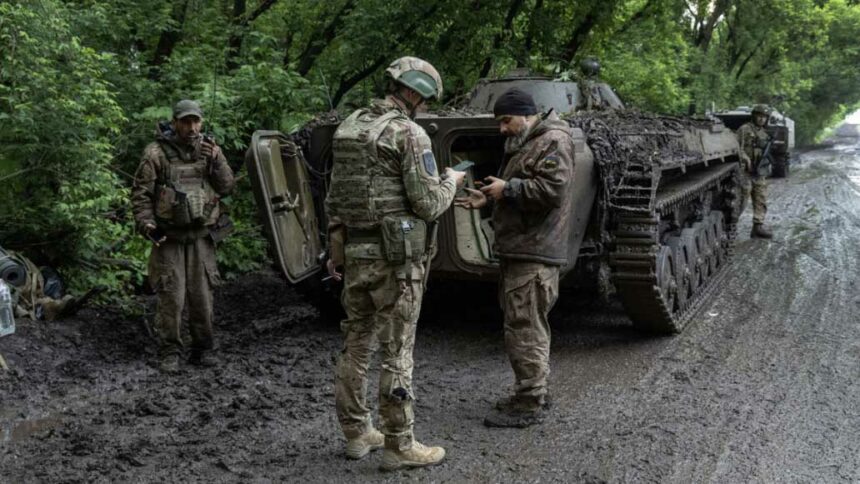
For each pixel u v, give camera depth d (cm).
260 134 570
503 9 1228
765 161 1159
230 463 405
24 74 604
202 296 569
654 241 593
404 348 393
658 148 670
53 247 666
